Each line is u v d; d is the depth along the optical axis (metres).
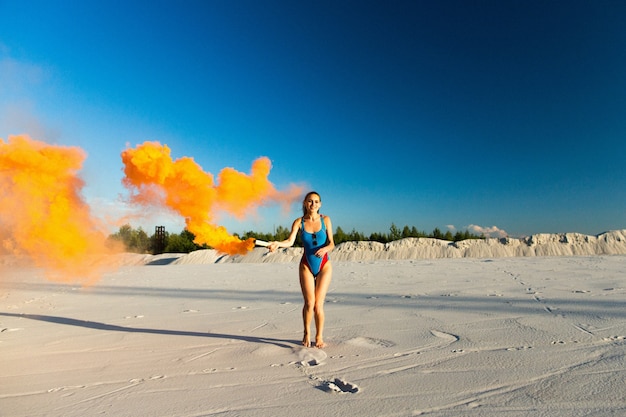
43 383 3.78
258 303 8.73
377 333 5.46
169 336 5.66
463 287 10.17
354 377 3.71
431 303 7.80
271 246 5.12
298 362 4.24
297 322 6.43
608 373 3.63
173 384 3.65
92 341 5.47
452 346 4.70
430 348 4.64
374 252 33.03
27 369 4.23
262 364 4.21
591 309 6.68
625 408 2.89
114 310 8.27
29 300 10.16
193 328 6.19
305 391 3.38
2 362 4.50
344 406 3.04
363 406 3.04
